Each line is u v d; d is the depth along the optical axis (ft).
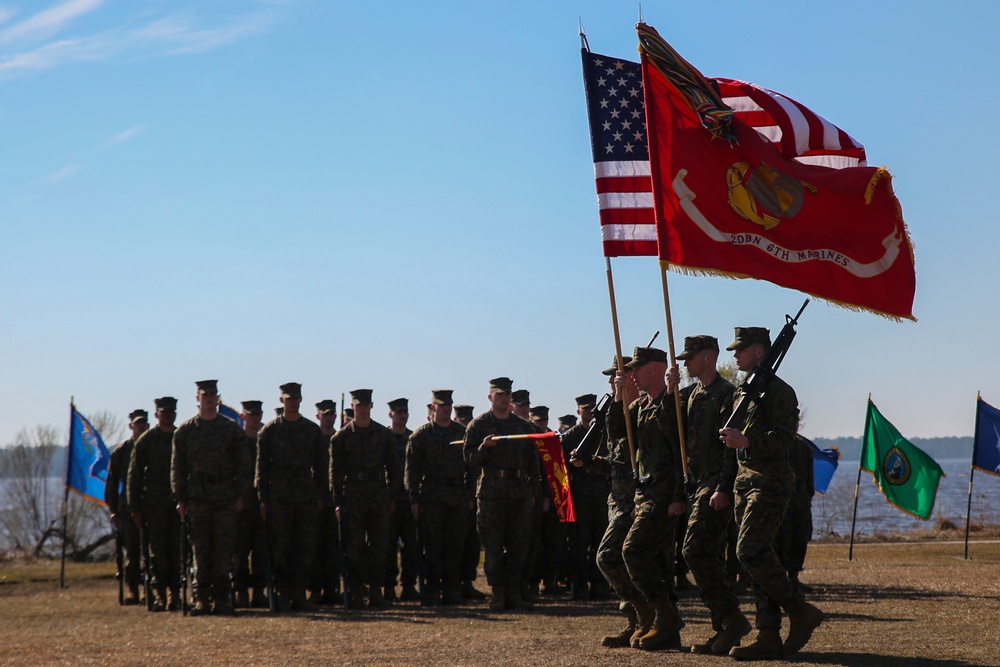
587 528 46.91
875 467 67.56
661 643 28.73
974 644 28.32
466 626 35.81
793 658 26.23
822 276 30.04
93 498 66.23
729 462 27.22
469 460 43.06
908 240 30.99
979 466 65.62
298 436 45.62
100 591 57.77
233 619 40.34
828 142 32.71
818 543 84.79
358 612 42.86
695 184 29.71
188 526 44.27
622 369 29.94
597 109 32.37
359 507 45.75
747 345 27.32
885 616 34.86
